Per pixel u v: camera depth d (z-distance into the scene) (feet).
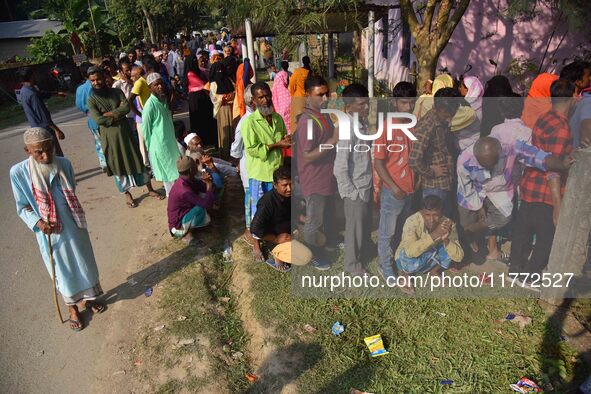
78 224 11.69
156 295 13.25
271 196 13.20
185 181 15.30
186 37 63.21
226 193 19.76
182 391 9.94
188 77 25.45
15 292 14.14
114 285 13.96
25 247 16.97
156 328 11.85
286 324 11.46
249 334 11.57
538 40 26.81
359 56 53.01
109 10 81.05
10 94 52.26
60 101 50.14
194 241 15.97
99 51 72.64
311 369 10.05
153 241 16.34
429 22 18.16
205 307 12.55
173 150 17.76
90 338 11.90
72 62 61.52
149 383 10.23
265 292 12.69
